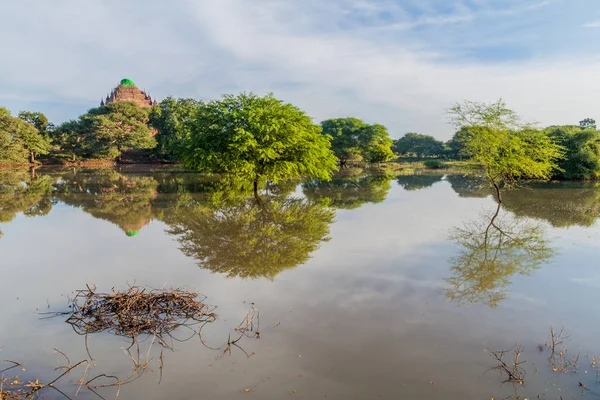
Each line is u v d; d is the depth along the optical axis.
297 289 9.65
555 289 9.73
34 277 10.64
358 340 7.11
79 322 7.97
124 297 8.42
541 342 7.09
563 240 14.63
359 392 5.62
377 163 75.94
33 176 43.66
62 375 6.16
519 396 5.54
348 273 10.87
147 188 32.16
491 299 9.07
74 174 46.75
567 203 23.86
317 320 7.92
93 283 10.15
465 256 12.53
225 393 5.63
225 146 26.14
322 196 28.27
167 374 6.14
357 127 68.81
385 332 7.41
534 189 31.39
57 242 14.38
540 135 19.56
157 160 70.06
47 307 8.73
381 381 5.88
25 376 6.13
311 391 5.65
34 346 7.05
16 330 7.64
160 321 7.84
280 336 7.27
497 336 7.30
